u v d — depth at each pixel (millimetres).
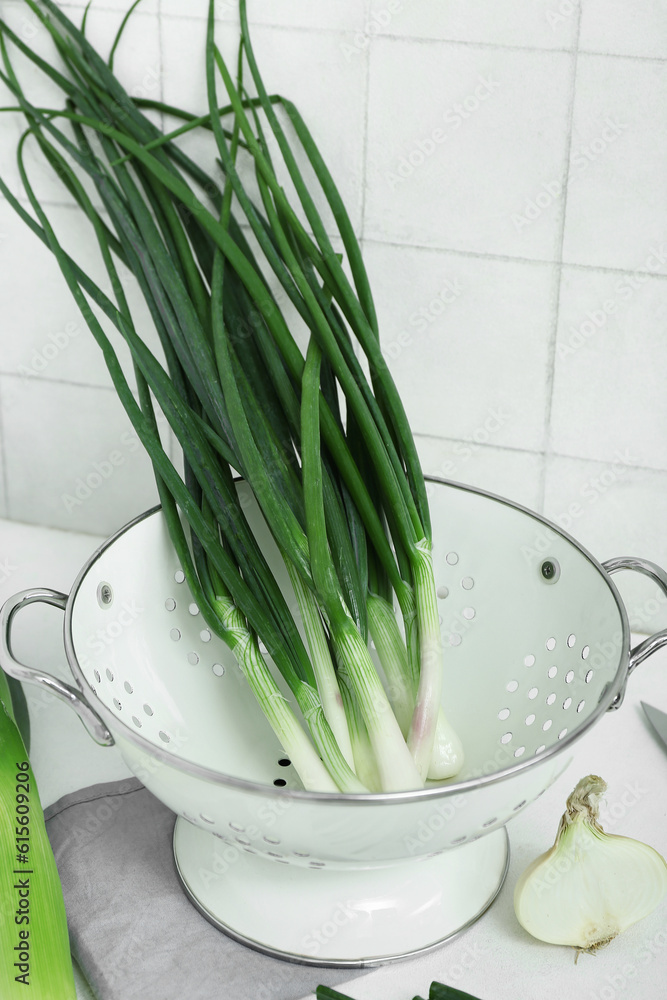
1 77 824
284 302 835
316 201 814
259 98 784
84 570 704
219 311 727
